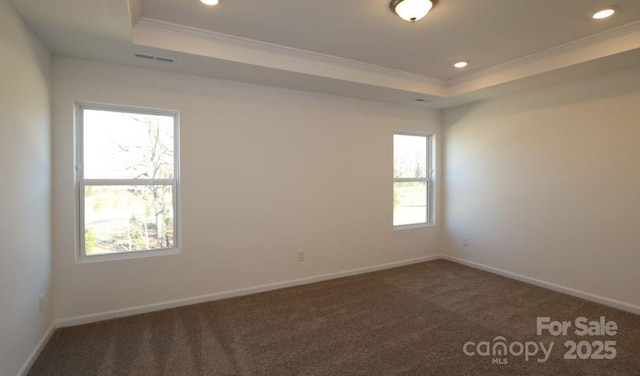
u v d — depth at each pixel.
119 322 2.86
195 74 3.22
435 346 2.48
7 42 1.87
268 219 3.67
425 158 5.04
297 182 3.84
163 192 3.23
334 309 3.16
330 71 3.36
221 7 2.35
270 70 3.12
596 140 3.28
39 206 2.37
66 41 2.44
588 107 3.33
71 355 2.33
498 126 4.20
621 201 3.11
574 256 3.47
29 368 2.16
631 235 3.05
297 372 2.15
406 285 3.85
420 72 3.79
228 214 3.44
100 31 2.29
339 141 4.12
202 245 3.31
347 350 2.42
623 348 2.43
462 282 3.95
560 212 3.58
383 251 4.53
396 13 2.37
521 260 3.98
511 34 2.78
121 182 3.04
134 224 3.11
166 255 3.15
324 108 4.00
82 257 2.89
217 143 3.37
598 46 2.81
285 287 3.77
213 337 2.61
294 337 2.62
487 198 4.36
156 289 3.11
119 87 2.93
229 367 2.21
